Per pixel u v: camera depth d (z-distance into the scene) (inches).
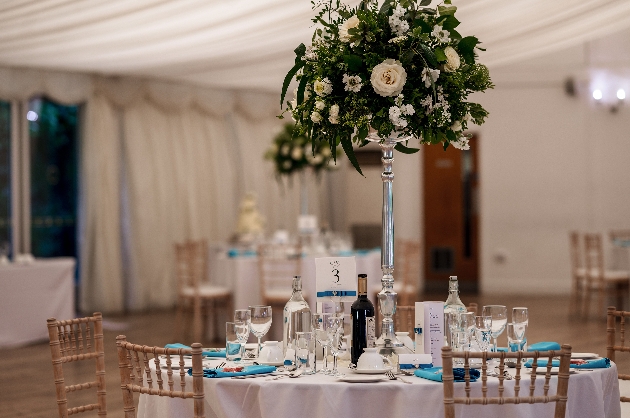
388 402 103.9
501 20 301.7
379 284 335.0
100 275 405.4
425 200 515.5
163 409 114.7
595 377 111.6
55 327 127.3
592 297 464.1
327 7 126.4
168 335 331.9
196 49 346.0
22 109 391.9
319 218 510.6
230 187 458.0
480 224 504.7
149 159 424.5
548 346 127.0
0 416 197.6
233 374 111.0
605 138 482.6
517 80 492.4
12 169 390.0
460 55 123.0
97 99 406.3
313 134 127.1
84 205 406.9
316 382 106.1
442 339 118.5
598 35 337.1
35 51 342.0
